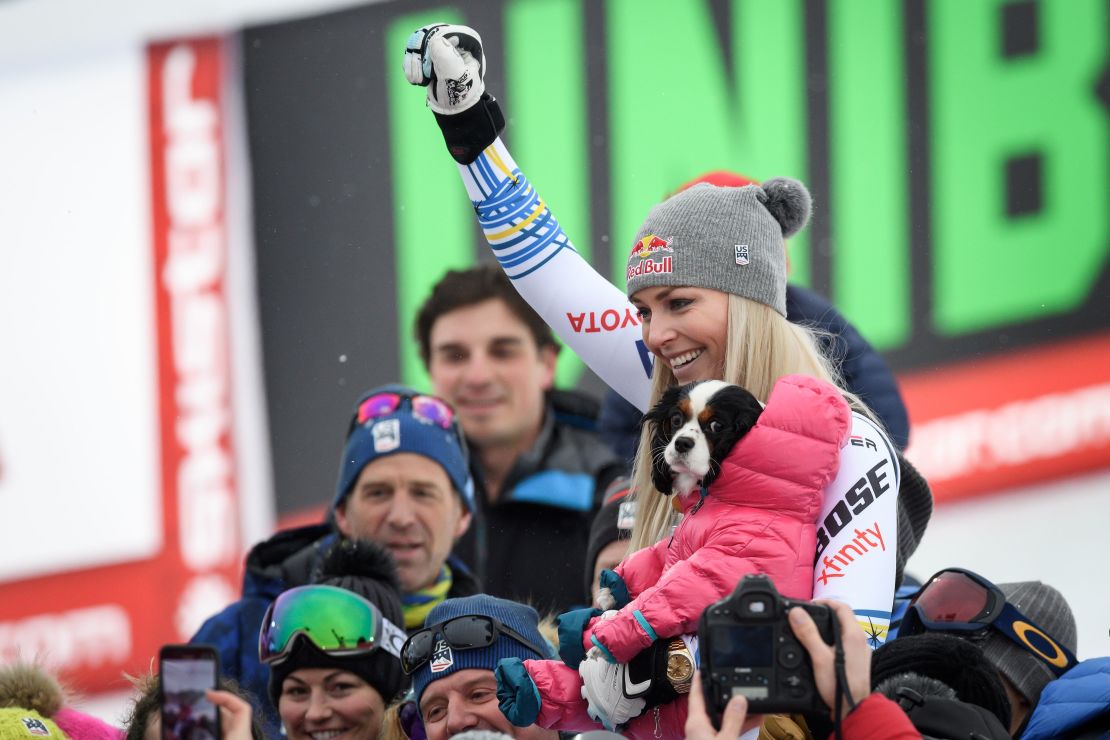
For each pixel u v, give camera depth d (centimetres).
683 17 2794
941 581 1209
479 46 1295
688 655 1003
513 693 1055
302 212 2856
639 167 2794
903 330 2788
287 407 2842
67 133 2872
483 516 2045
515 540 2020
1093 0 2780
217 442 2847
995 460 2766
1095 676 1100
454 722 1240
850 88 2798
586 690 1030
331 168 2858
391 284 2850
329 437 2833
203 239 2864
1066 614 1323
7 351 2856
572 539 2003
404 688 1420
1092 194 2784
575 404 2153
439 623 1270
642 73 2797
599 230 2798
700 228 1148
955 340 2783
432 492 1738
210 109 2870
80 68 2866
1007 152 2795
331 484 2823
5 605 2817
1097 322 2775
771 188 1195
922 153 2795
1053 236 2789
